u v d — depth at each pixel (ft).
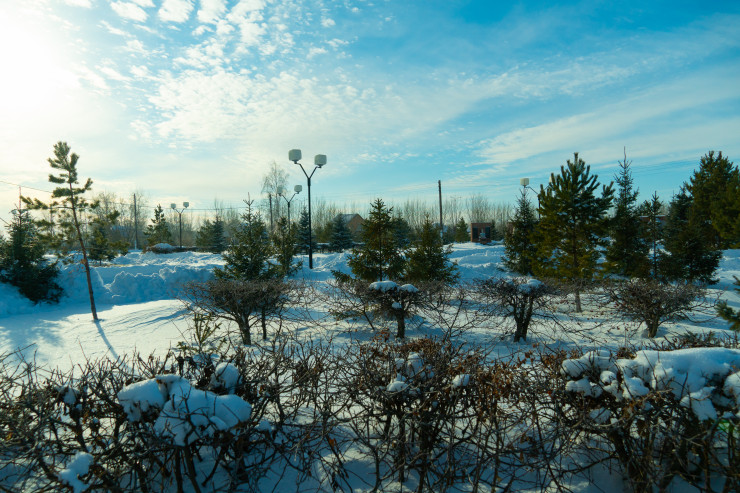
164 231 150.10
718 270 66.18
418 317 33.45
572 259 44.88
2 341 30.63
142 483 9.69
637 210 68.28
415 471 11.32
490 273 69.31
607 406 10.30
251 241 42.50
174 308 40.60
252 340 29.19
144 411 9.36
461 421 12.57
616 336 29.04
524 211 68.49
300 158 71.87
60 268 51.70
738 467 8.52
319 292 45.24
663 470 9.24
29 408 10.50
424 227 46.57
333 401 11.92
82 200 42.06
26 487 10.27
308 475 10.67
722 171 80.33
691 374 9.42
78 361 25.00
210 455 11.80
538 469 10.08
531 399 10.65
